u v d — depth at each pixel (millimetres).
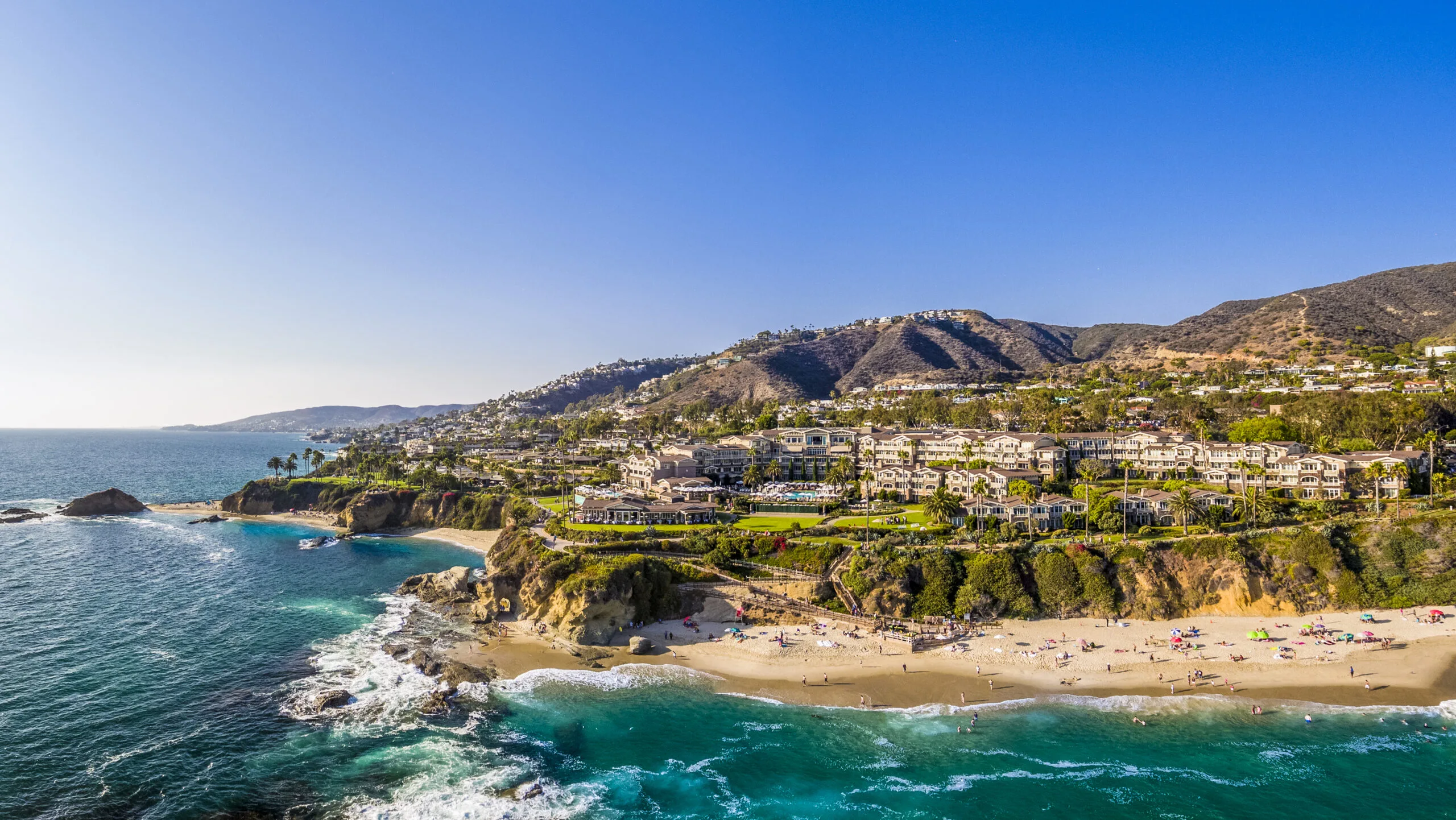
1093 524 140375
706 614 118688
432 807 67875
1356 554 115875
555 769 74938
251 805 67375
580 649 107125
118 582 146625
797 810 68500
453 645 109125
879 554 122188
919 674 96750
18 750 75625
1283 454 164500
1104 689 91938
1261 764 75188
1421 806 68188
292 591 140625
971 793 71125
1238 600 113438
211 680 94562
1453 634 101938
